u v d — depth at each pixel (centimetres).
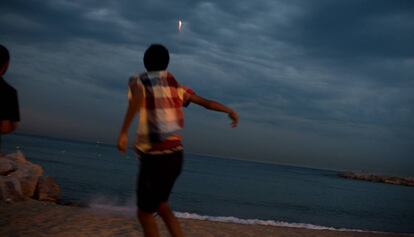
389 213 3175
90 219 686
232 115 342
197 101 336
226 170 11875
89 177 3638
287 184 7300
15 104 328
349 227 1930
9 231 539
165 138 310
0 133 325
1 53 318
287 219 2077
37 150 8956
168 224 345
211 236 678
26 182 1001
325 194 5300
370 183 14275
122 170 5409
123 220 717
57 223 620
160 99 313
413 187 15175
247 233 747
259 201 3098
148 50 327
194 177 6222
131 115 303
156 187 311
